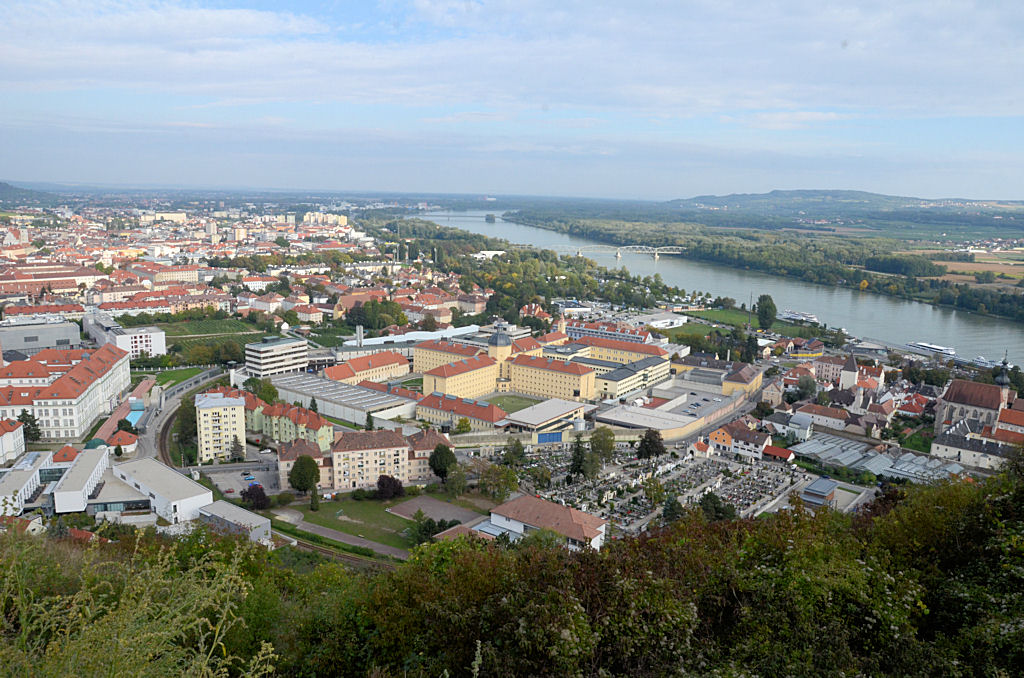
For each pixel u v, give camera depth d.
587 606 63.94
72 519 186.62
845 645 62.34
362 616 79.56
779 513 89.25
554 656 57.22
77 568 75.88
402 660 72.12
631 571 69.56
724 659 63.91
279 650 76.19
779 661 61.50
